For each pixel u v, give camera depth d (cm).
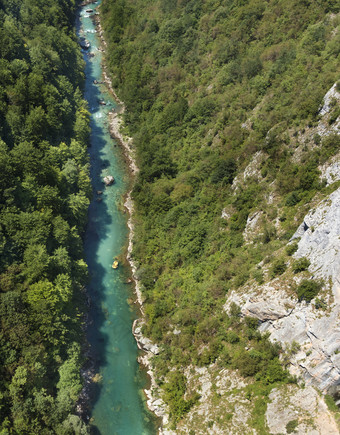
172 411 5534
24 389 5056
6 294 5397
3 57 8462
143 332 6700
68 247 7000
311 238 5047
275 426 4494
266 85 8212
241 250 6319
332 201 4956
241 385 5062
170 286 7012
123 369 6328
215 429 4909
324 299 4550
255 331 5278
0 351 5078
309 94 6631
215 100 9250
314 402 4425
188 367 5856
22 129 7738
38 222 6444
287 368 4812
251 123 7762
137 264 7762
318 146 5894
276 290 5112
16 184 6706
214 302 6066
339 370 4219
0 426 4719
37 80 8556
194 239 7200
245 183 6962
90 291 7381
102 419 5719
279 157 6412
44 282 5872
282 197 6119
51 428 5075
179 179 8550
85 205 8150
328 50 7475
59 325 5759
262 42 9356
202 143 8919
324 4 8538
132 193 9188
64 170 8119
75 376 5638
